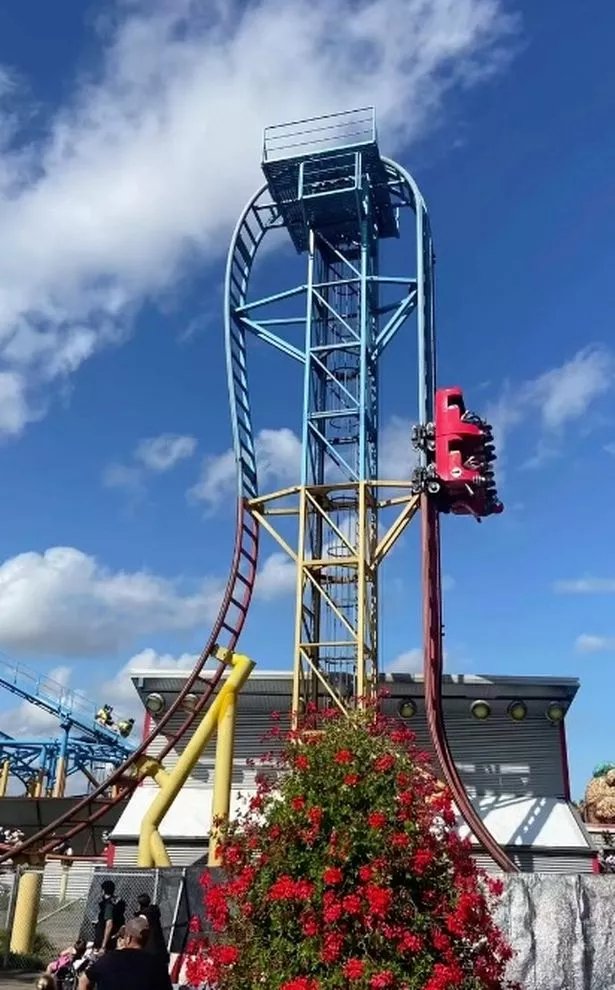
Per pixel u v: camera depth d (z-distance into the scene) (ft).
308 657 121.49
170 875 66.18
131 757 117.70
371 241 145.28
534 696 126.72
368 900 31.55
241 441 136.26
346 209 144.46
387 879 32.32
